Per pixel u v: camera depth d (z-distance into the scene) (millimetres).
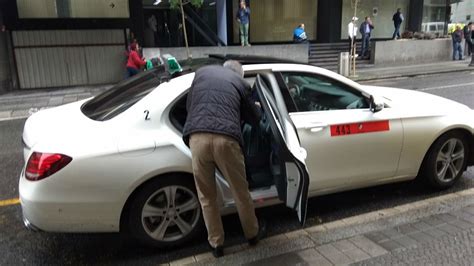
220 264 3096
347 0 21109
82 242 3617
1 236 3746
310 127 3586
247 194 3180
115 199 3082
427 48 19578
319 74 3832
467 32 21047
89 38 14508
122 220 3271
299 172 2910
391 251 3170
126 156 3084
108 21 14766
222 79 3049
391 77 15266
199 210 3416
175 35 18328
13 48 13781
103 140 3104
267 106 3010
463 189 4477
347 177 3846
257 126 3299
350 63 16359
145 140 3160
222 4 18219
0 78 13180
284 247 3309
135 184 3111
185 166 3232
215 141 2896
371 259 3066
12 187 4922
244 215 3215
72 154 2986
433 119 4121
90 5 14531
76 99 12031
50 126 3371
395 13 20984
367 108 3918
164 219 3316
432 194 4344
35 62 14078
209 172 3039
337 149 3717
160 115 3264
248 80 3633
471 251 3135
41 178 2963
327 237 3447
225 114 2945
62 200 2986
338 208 4094
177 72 3584
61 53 14289
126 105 3402
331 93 3861
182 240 3408
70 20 14328
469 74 15742
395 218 3752
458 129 4281
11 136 7668
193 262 3146
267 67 3668
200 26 18391
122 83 4113
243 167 3080
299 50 17109
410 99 4359
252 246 3350
